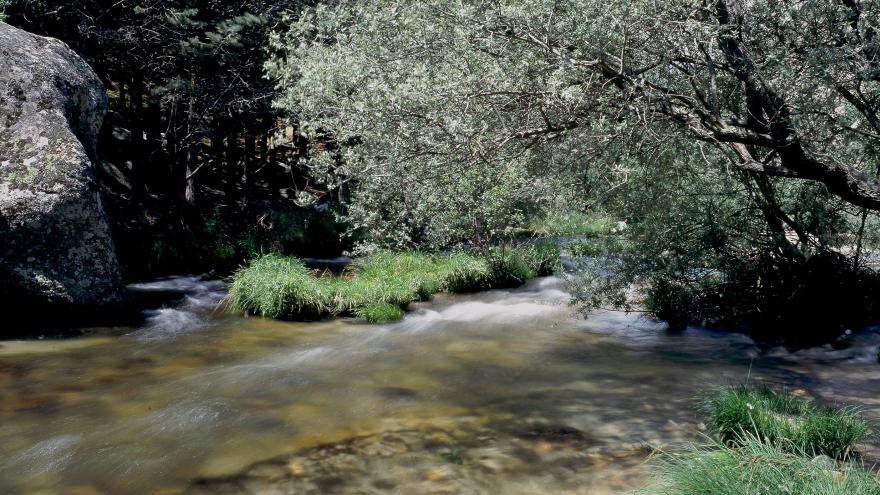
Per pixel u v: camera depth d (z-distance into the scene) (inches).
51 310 381.4
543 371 309.1
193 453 210.4
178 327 398.3
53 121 393.1
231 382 289.4
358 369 312.5
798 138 235.6
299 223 741.9
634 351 346.0
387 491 181.3
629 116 233.6
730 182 353.4
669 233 353.4
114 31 633.6
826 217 356.8
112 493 183.3
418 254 561.9
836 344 339.3
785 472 144.0
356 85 247.3
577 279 430.3
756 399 214.1
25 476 193.6
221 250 630.5
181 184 788.0
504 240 557.3
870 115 259.6
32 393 269.9
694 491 148.9
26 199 367.6
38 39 422.6
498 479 187.9
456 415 246.1
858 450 196.4
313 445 216.8
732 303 376.5
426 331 397.1
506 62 234.7
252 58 720.3
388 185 291.1
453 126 221.5
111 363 317.7
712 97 256.5
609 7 214.2
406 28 239.3
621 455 203.3
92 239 395.2
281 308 426.9
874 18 229.9
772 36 257.1
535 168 281.4
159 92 684.1
